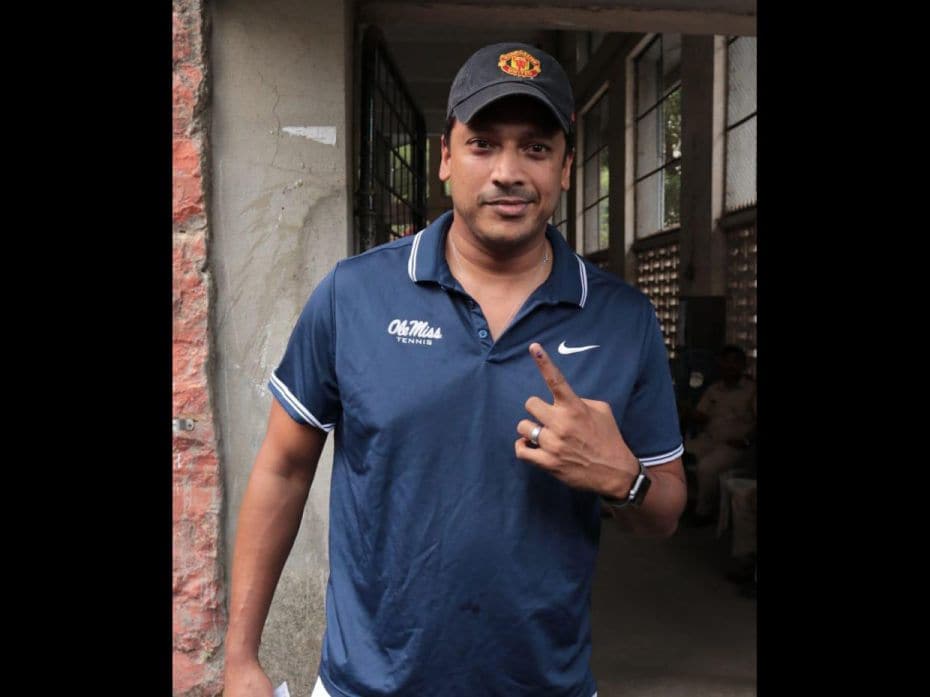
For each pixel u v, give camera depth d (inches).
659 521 54.6
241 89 106.3
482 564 50.1
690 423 236.5
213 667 108.3
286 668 112.0
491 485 50.4
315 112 107.1
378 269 54.1
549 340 52.1
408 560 50.7
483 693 51.2
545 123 48.8
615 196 443.5
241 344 108.0
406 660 51.1
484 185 49.3
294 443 57.3
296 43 106.3
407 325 51.9
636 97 421.7
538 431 47.9
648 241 392.2
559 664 52.5
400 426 50.6
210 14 105.3
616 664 133.3
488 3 115.0
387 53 132.9
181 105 104.0
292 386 56.4
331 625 55.0
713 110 289.4
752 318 267.0
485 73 48.5
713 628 150.2
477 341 51.3
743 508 174.4
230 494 108.6
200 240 105.3
